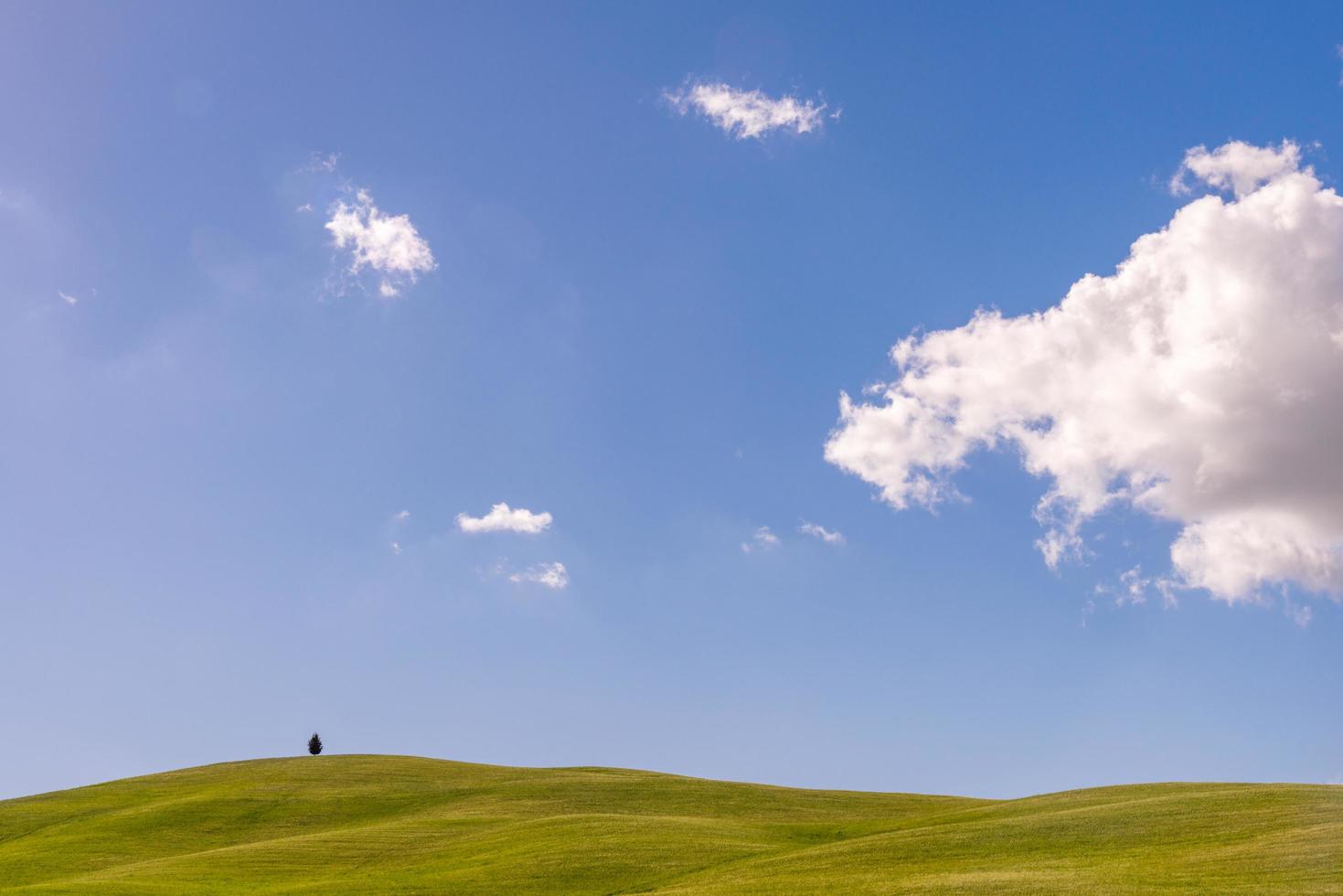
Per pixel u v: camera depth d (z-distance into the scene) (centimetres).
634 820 5991
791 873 4366
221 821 6969
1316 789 4997
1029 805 5806
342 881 4838
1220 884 3375
